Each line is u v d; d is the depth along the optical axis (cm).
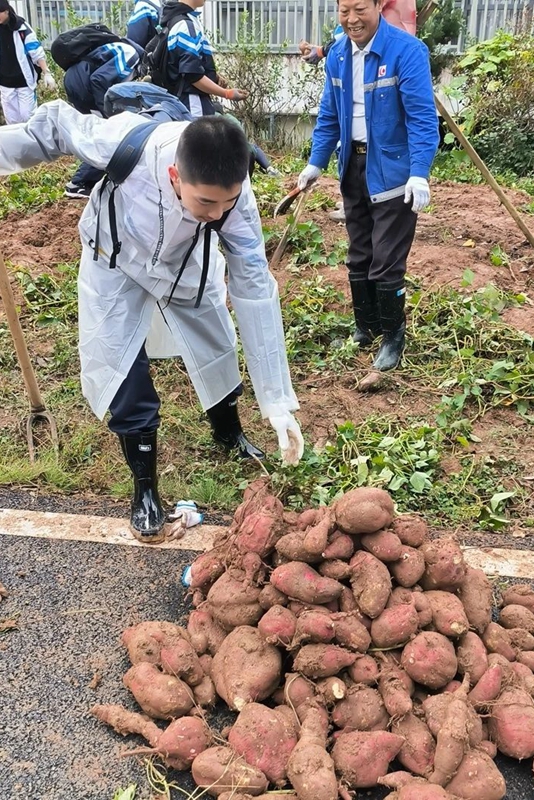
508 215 705
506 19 1184
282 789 204
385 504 238
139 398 298
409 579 235
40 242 652
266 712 210
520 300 535
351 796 201
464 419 402
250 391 443
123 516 332
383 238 432
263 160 682
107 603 279
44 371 462
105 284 288
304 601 230
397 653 227
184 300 313
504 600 265
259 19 1215
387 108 406
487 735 218
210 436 393
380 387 442
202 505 341
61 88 1206
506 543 318
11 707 234
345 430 381
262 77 1163
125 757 218
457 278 564
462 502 345
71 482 355
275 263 593
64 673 247
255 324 283
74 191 726
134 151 259
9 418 413
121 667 250
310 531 237
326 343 504
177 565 300
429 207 732
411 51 395
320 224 662
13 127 270
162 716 223
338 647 222
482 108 1009
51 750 220
